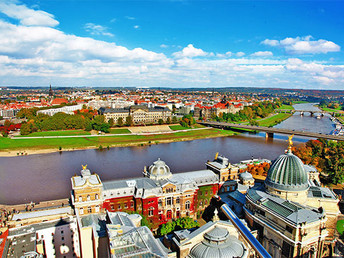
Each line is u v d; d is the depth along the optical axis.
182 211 142.88
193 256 87.69
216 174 160.00
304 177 111.19
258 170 199.88
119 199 134.12
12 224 119.12
